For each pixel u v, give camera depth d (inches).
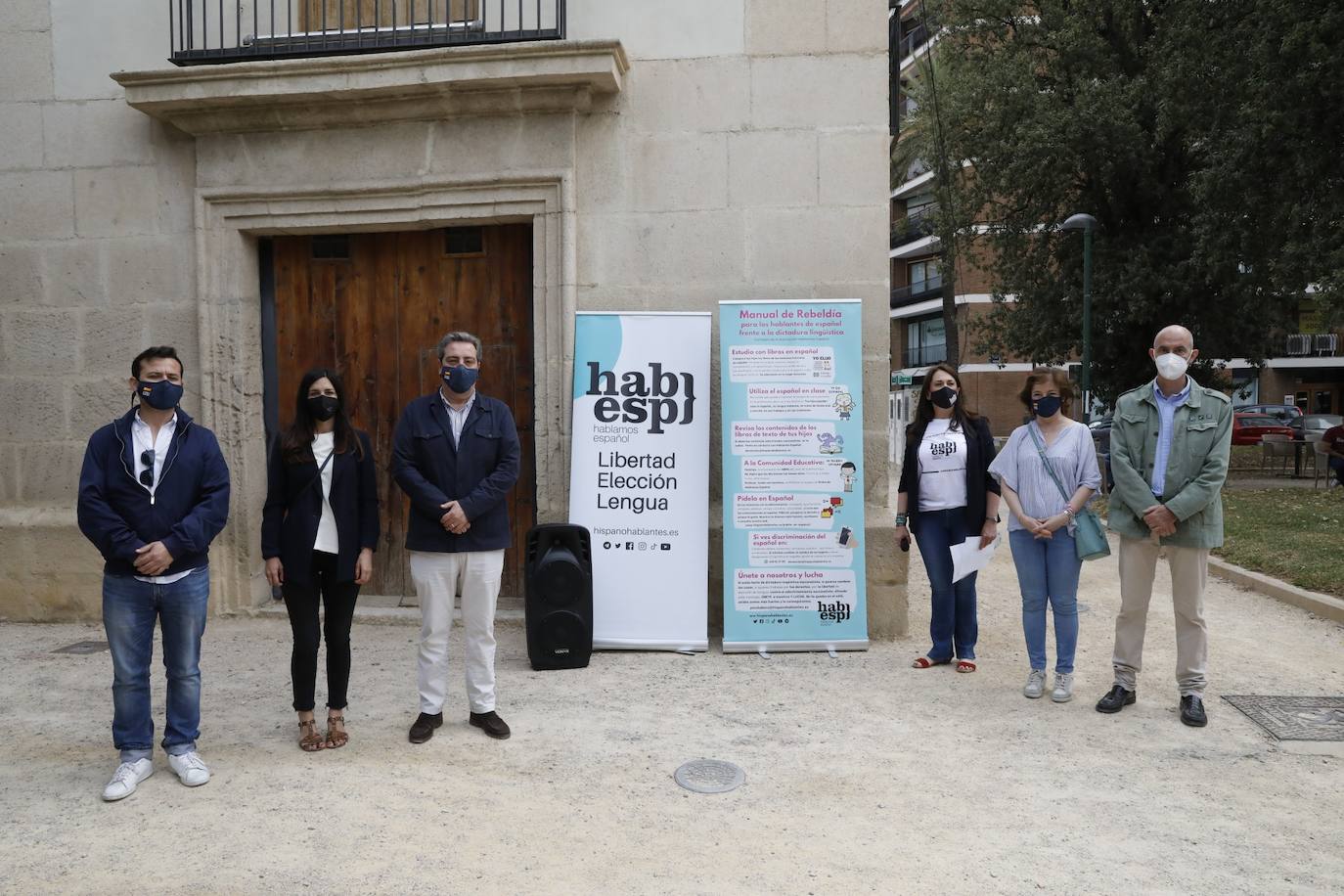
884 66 232.7
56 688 199.9
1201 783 148.6
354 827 131.8
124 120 253.3
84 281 255.9
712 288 239.3
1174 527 174.2
